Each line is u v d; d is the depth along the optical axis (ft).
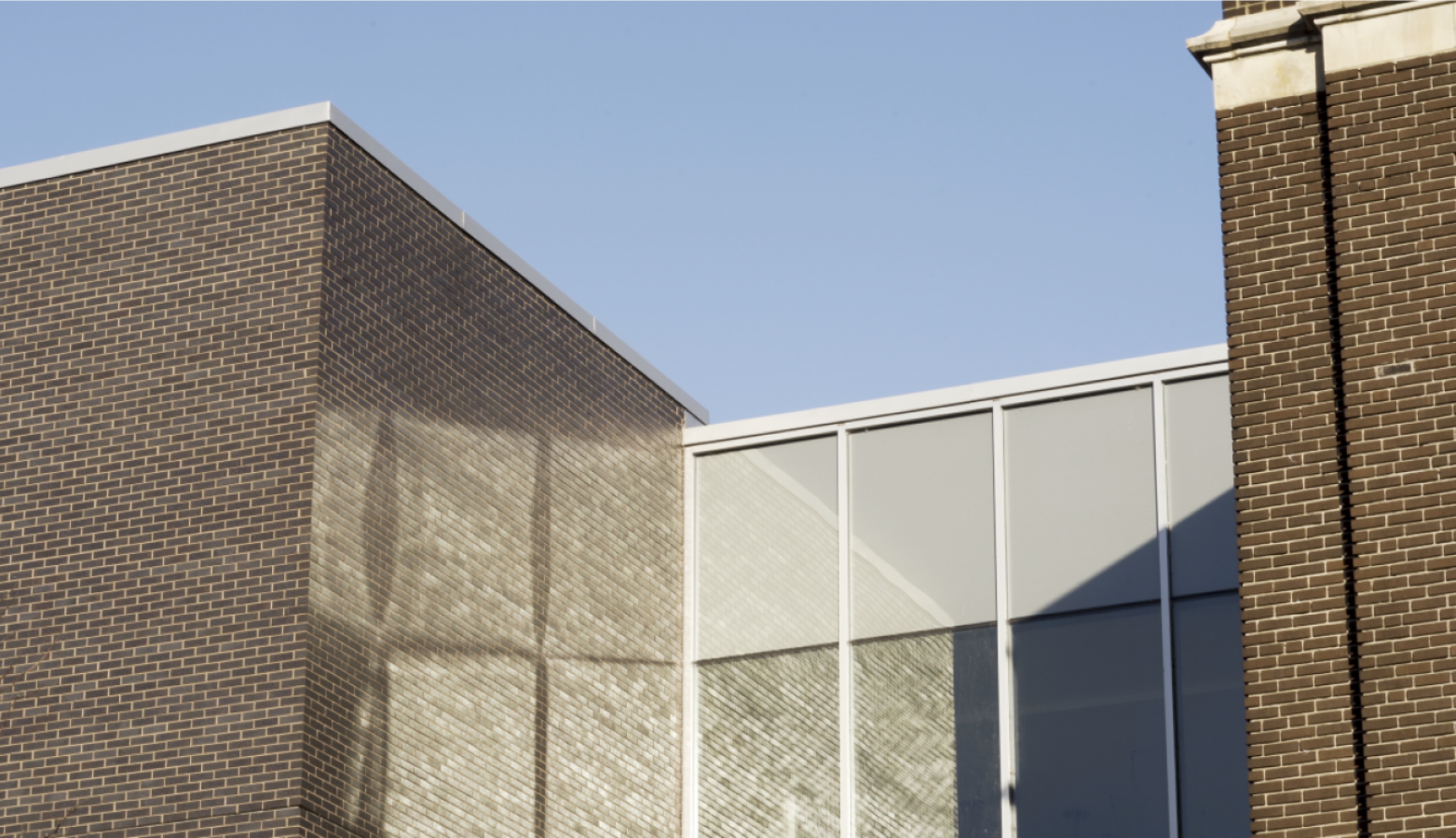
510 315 80.28
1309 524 53.78
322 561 67.36
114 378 71.00
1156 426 83.20
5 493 70.85
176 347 70.59
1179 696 79.71
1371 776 50.67
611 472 85.25
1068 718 81.25
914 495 86.99
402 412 72.64
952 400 87.30
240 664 66.13
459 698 72.79
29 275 73.41
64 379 71.61
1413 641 51.39
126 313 71.72
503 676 75.46
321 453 68.18
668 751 85.66
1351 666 52.24
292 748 64.64
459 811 71.61
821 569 87.45
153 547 68.49
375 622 69.26
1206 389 83.10
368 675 68.39
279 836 63.77
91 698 67.36
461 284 77.51
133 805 65.67
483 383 77.66
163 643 67.26
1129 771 79.56
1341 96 56.39
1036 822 80.38
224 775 65.05
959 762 82.38
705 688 87.51
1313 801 51.49
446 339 75.97
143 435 69.97
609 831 80.38
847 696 85.10
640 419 88.38
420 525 72.49
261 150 71.92
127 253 72.43
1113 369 84.74
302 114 71.82
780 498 89.20
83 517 69.67
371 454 70.59
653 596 86.74
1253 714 52.75
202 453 69.00
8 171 75.00
